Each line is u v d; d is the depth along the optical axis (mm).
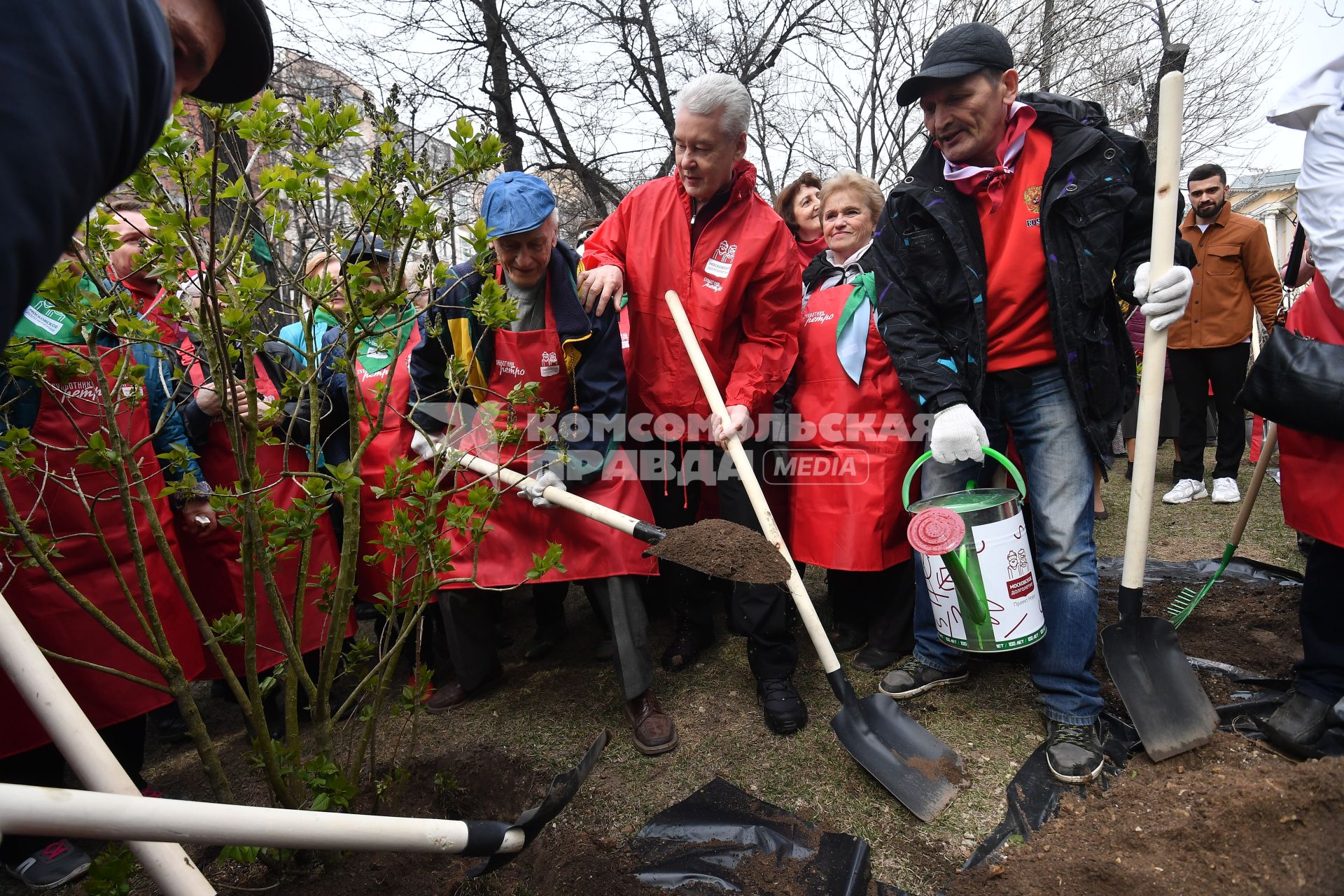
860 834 1871
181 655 2262
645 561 2363
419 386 2420
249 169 1492
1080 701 2070
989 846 1783
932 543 2076
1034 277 2150
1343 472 1928
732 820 1912
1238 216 4305
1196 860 1607
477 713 2588
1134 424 5230
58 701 1112
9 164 536
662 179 2705
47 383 1473
